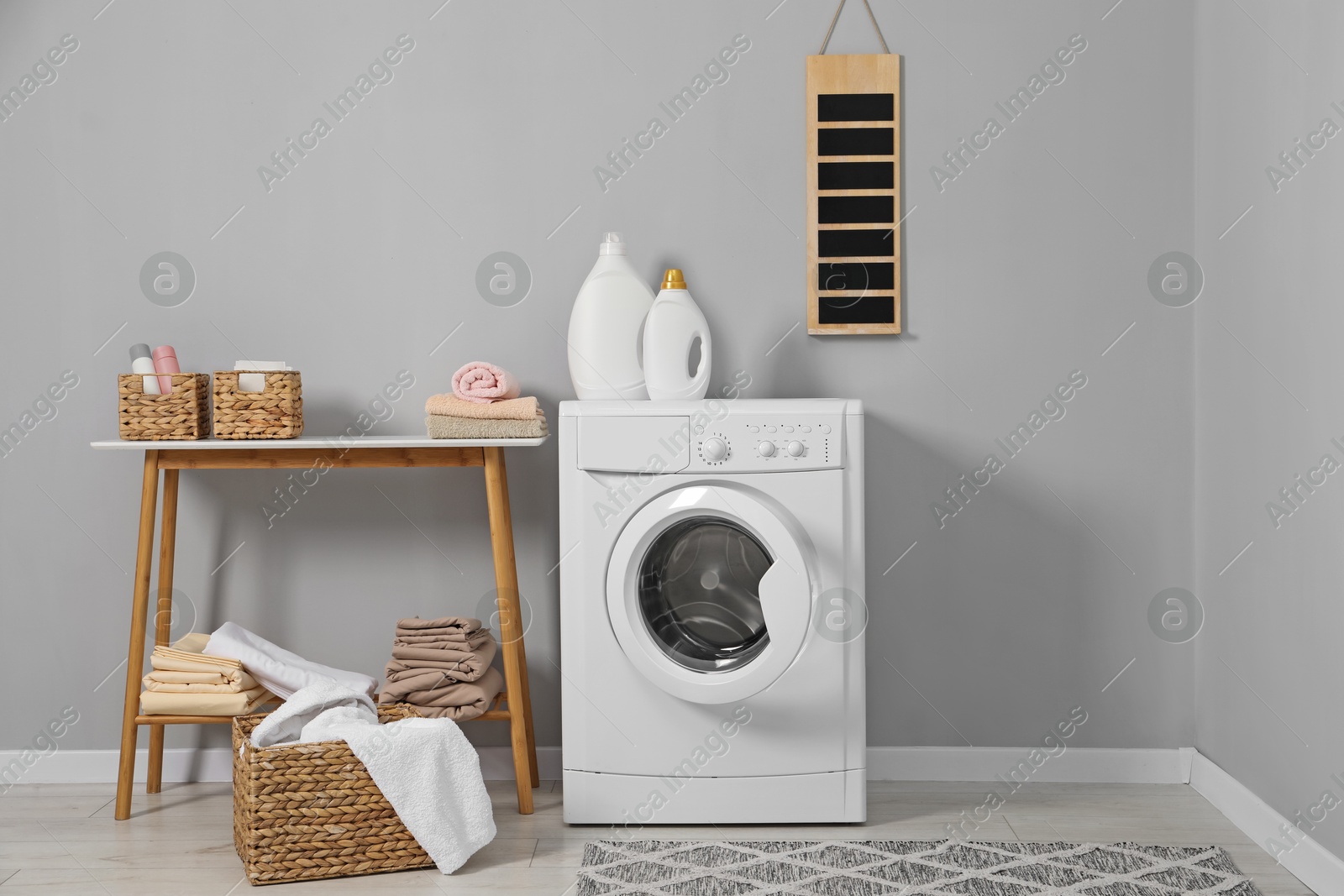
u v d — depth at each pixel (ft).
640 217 8.54
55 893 6.43
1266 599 7.21
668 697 7.28
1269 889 6.39
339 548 8.66
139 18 8.45
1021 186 8.45
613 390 8.02
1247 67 7.47
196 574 8.63
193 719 7.54
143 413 7.71
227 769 8.57
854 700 7.28
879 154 8.44
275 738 6.99
